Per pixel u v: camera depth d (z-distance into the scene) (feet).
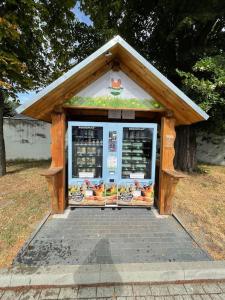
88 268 8.14
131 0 23.09
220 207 15.47
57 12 22.82
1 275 7.74
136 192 14.44
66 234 11.04
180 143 27.45
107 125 14.07
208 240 10.82
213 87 17.83
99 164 14.42
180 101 12.54
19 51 21.45
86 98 13.03
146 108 13.33
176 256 9.27
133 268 8.21
